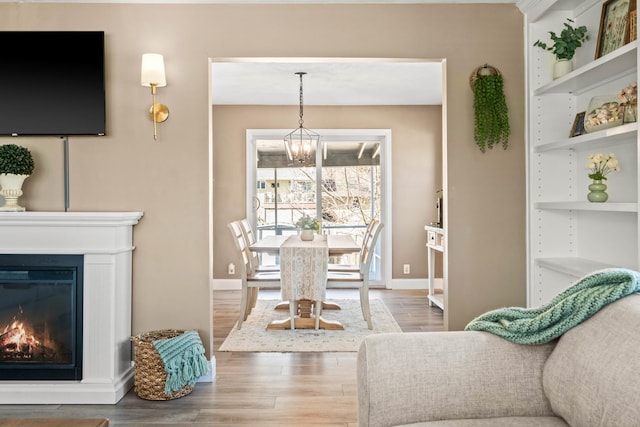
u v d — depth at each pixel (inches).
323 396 114.3
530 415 61.1
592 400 51.3
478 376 61.3
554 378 58.2
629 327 52.6
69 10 122.4
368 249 176.1
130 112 123.0
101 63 120.3
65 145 122.6
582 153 118.3
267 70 187.9
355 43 125.0
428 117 257.8
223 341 160.2
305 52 124.6
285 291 170.2
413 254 258.7
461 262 126.3
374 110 257.0
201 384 122.3
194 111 123.6
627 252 100.7
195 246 123.9
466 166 126.3
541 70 121.6
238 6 124.1
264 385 121.4
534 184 121.6
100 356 111.6
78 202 123.0
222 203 256.1
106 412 105.8
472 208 126.3
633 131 84.0
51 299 112.8
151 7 123.3
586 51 113.0
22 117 120.5
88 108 120.6
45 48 120.5
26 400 111.0
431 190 257.8
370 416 59.6
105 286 111.6
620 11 96.7
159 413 105.1
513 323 63.9
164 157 123.5
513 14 126.3
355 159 264.8
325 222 265.3
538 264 120.5
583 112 112.3
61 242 112.1
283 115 256.7
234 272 255.9
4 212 110.5
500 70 126.2
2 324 112.8
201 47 123.8
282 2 124.0
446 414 60.3
